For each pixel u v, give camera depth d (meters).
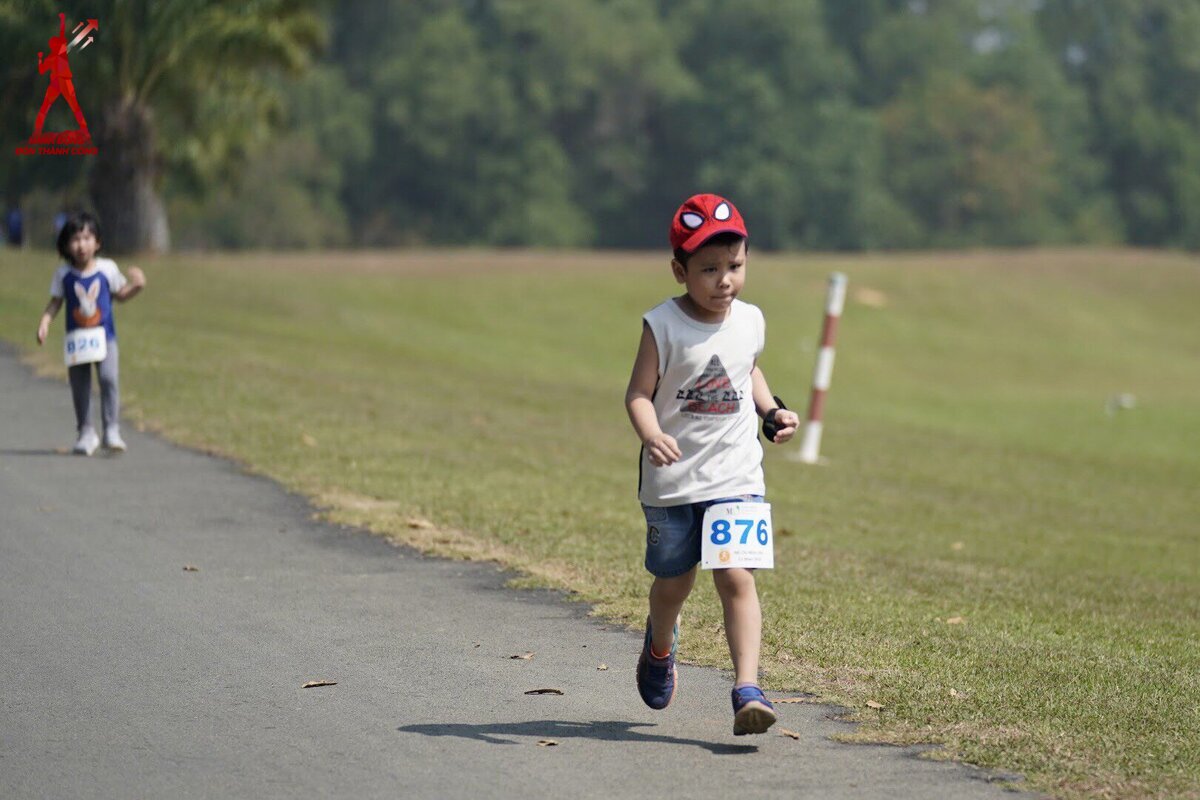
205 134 86.12
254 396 38.38
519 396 49.78
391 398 42.75
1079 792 11.67
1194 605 23.34
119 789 11.55
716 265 12.33
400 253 102.06
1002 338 96.19
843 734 13.16
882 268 108.06
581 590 19.08
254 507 24.56
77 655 15.59
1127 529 35.41
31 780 11.73
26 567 19.73
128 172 83.38
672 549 12.73
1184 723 13.76
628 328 86.31
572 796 11.46
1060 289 109.75
